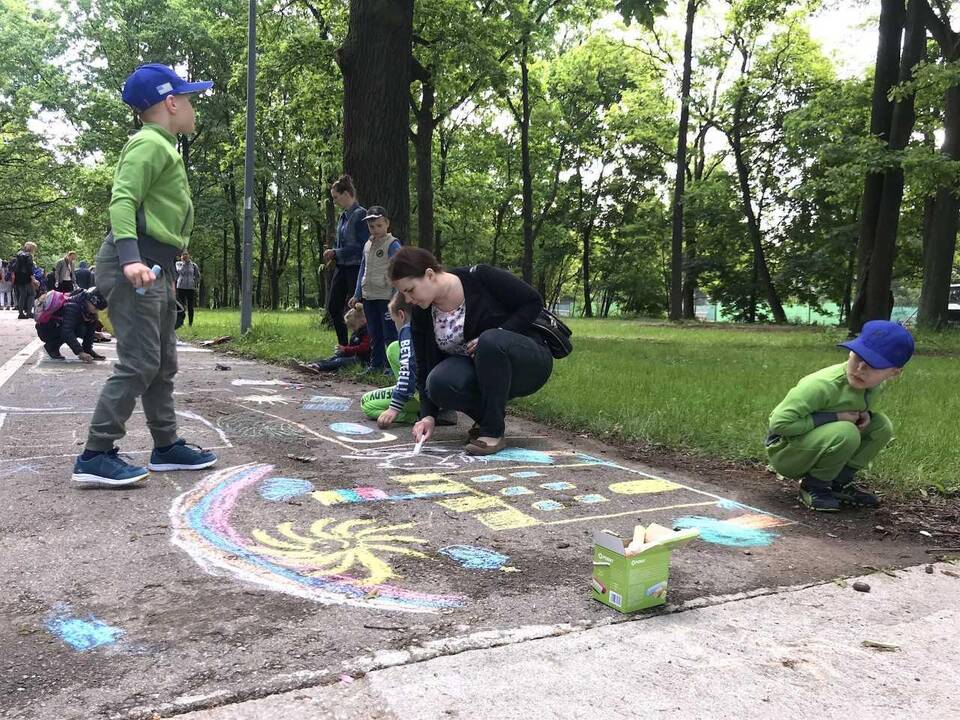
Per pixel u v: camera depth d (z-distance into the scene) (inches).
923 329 680.4
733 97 1064.8
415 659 75.4
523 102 1016.2
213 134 1198.9
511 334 167.5
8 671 70.9
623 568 87.6
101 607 85.4
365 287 276.1
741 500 142.6
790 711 68.4
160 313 133.0
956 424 203.9
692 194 1051.9
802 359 412.2
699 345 531.2
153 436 144.3
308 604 88.0
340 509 125.8
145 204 129.6
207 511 121.8
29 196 1396.4
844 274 1210.0
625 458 174.2
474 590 94.0
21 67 1238.9
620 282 1620.3
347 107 407.5
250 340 428.5
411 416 204.1
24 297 693.3
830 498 137.6
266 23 695.1
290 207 1234.6
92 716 63.7
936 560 113.3
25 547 103.0
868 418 136.6
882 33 574.6
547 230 1529.3
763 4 860.6
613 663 76.1
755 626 86.6
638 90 1178.0
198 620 82.8
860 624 88.4
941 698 71.7
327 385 275.0
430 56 671.8
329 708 66.1
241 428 190.1
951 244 688.4
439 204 1328.7
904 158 529.7
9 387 240.2
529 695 69.3
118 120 1202.6
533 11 826.2
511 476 152.8
